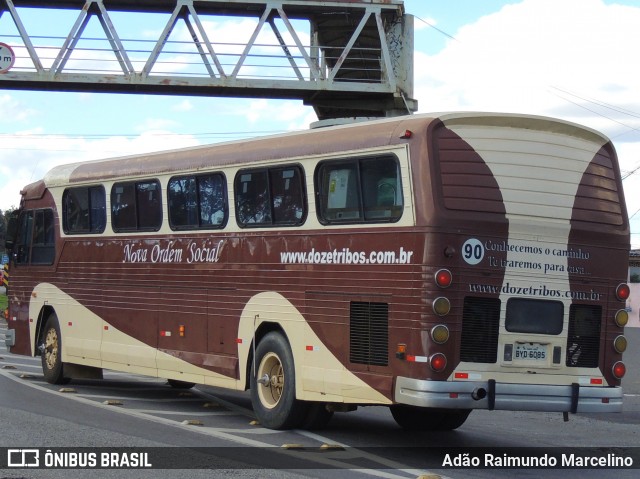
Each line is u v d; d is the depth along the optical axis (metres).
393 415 12.66
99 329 15.31
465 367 9.93
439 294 9.84
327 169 11.26
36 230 17.25
